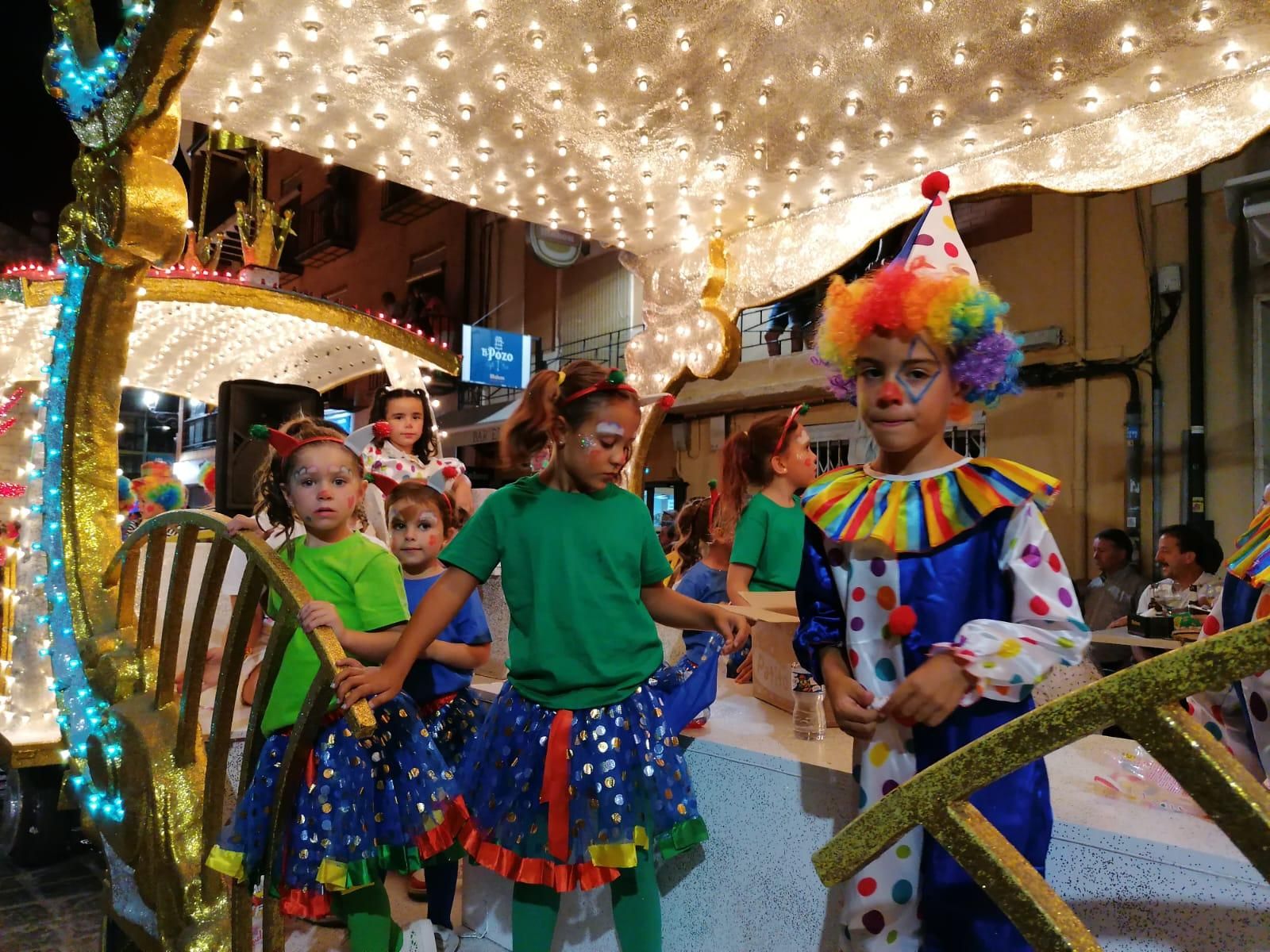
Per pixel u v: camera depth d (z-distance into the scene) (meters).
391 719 2.07
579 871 1.80
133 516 4.71
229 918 2.09
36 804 3.51
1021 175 3.31
